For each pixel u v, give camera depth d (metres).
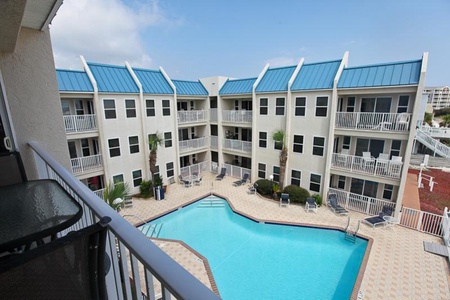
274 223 13.63
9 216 1.47
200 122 21.98
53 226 1.37
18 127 3.28
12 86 3.19
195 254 10.81
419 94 11.59
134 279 1.18
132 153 17.12
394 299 8.12
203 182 20.38
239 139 22.50
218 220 14.80
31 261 0.92
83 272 1.11
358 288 8.61
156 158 18.23
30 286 0.94
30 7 2.47
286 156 16.67
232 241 12.50
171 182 20.09
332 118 14.38
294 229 13.24
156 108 18.27
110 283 1.47
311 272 10.07
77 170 14.48
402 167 12.61
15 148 3.20
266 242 12.34
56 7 2.49
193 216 15.34
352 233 12.23
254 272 10.09
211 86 21.78
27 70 3.29
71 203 1.66
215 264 10.67
